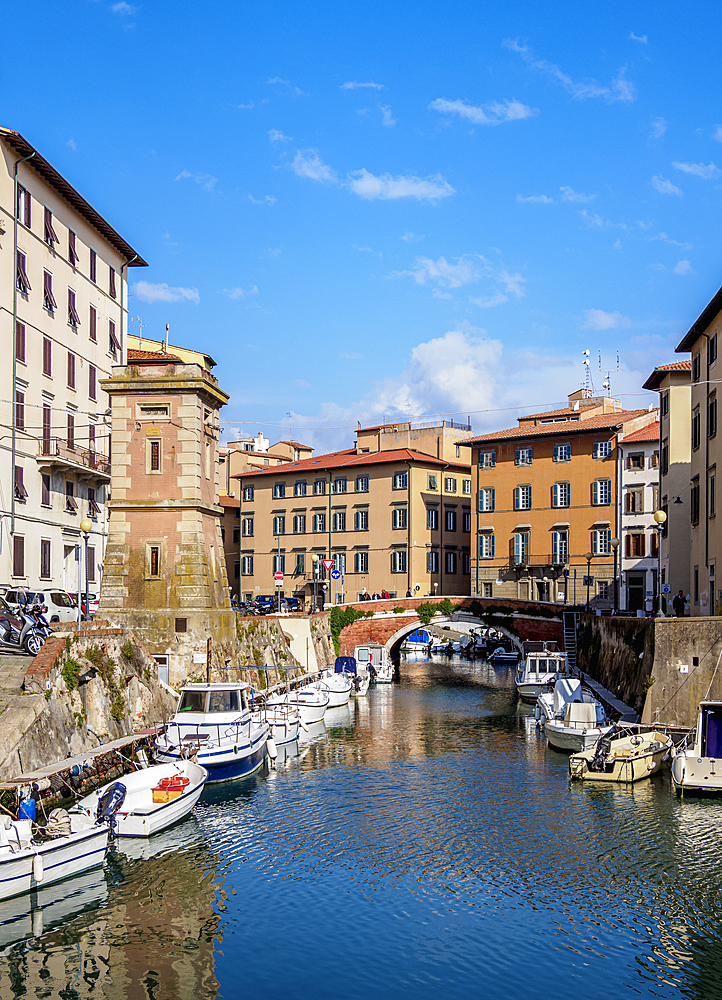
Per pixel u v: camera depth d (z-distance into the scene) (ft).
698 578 190.19
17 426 172.35
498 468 306.55
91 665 128.36
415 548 316.81
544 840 103.86
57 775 103.65
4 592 142.31
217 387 182.50
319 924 83.05
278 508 352.90
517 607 265.54
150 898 88.48
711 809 115.44
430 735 176.35
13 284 170.09
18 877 83.97
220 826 110.42
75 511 199.21
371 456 334.85
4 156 167.53
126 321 236.02
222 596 184.34
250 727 139.13
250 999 70.54
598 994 71.26
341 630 270.87
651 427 277.44
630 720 149.89
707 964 75.61
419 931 81.46
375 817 114.01
